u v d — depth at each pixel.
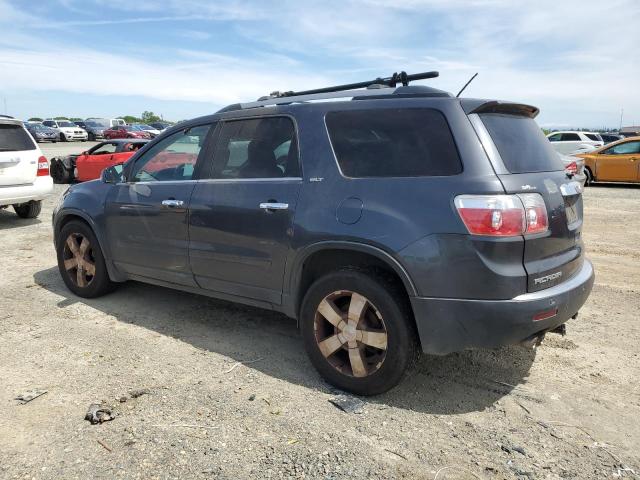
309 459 2.70
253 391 3.39
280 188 3.61
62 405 3.19
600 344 4.18
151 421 3.03
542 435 2.95
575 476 2.60
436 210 2.97
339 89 4.62
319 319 3.45
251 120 3.95
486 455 2.76
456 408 3.22
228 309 4.95
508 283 2.90
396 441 2.87
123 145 14.41
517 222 2.91
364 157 3.32
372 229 3.12
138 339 4.22
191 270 4.21
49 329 4.40
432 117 3.15
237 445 2.81
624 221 9.87
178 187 4.25
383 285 3.15
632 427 3.04
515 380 3.59
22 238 8.04
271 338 4.28
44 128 39.78
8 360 3.80
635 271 6.34
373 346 3.23
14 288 5.52
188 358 3.88
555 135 23.48
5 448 2.77
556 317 3.10
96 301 5.12
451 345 3.02
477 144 3.03
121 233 4.71
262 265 3.72
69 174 15.04
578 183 3.73
